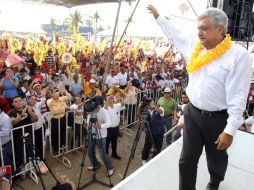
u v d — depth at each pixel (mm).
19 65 8844
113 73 9867
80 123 6367
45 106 6043
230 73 1482
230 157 2598
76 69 9727
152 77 9930
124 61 13523
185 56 1884
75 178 5488
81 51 15398
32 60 11172
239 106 1462
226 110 1644
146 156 6074
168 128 6859
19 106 5117
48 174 5520
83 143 6676
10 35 14336
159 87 9602
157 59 15789
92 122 5176
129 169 6000
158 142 6008
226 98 1531
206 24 1521
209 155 1827
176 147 2658
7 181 4145
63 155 6137
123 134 7871
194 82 1683
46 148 6656
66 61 9875
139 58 15891
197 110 1724
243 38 4621
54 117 5930
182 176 1816
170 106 6703
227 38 1558
